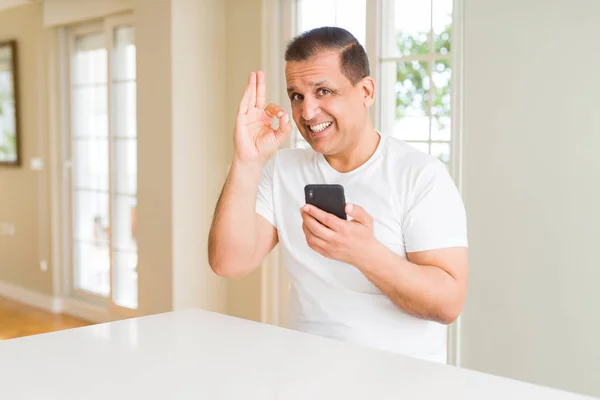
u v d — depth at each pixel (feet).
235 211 5.08
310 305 5.17
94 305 15.52
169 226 12.57
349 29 11.11
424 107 10.25
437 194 4.85
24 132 16.94
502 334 9.30
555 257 8.80
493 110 9.22
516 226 9.11
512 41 9.00
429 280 4.56
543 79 8.77
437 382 3.39
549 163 8.79
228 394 3.23
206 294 13.01
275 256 12.16
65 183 16.14
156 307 12.95
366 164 5.13
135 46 13.11
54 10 15.37
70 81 15.88
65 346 4.03
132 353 3.89
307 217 4.46
